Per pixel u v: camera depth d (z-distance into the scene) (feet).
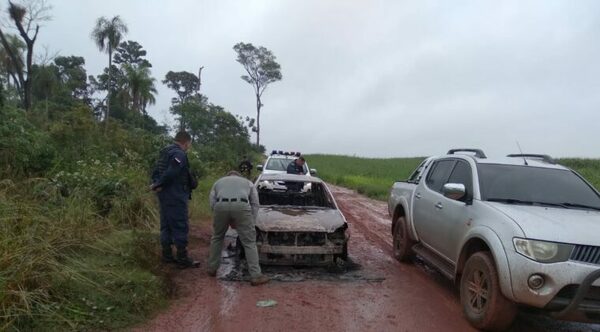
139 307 15.34
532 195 17.70
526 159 20.58
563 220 15.02
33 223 17.99
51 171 26.68
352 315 16.37
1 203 18.57
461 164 20.45
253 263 19.75
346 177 100.99
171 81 204.03
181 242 21.22
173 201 21.08
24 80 75.66
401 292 19.45
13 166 25.54
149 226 25.36
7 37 81.10
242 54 230.68
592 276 13.08
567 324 16.80
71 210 21.21
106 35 98.48
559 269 13.37
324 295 18.53
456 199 18.02
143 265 19.43
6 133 26.48
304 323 15.40
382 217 44.24
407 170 136.56
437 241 20.24
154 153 44.45
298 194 28.12
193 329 14.46
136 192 27.84
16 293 13.05
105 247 19.74
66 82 163.32
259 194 27.84
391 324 15.67
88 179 26.76
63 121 37.78
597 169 122.42
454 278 17.97
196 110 100.99
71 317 13.79
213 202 20.08
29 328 12.82
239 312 16.16
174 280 19.48
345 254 23.52
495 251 14.66
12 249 14.98
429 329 15.35
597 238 13.84
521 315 17.60
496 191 17.72
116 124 49.21
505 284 14.10
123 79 125.18
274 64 231.91
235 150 101.09
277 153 54.03
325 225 22.26
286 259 21.95
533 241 13.85
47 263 15.17
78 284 15.58
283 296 18.16
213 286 19.04
